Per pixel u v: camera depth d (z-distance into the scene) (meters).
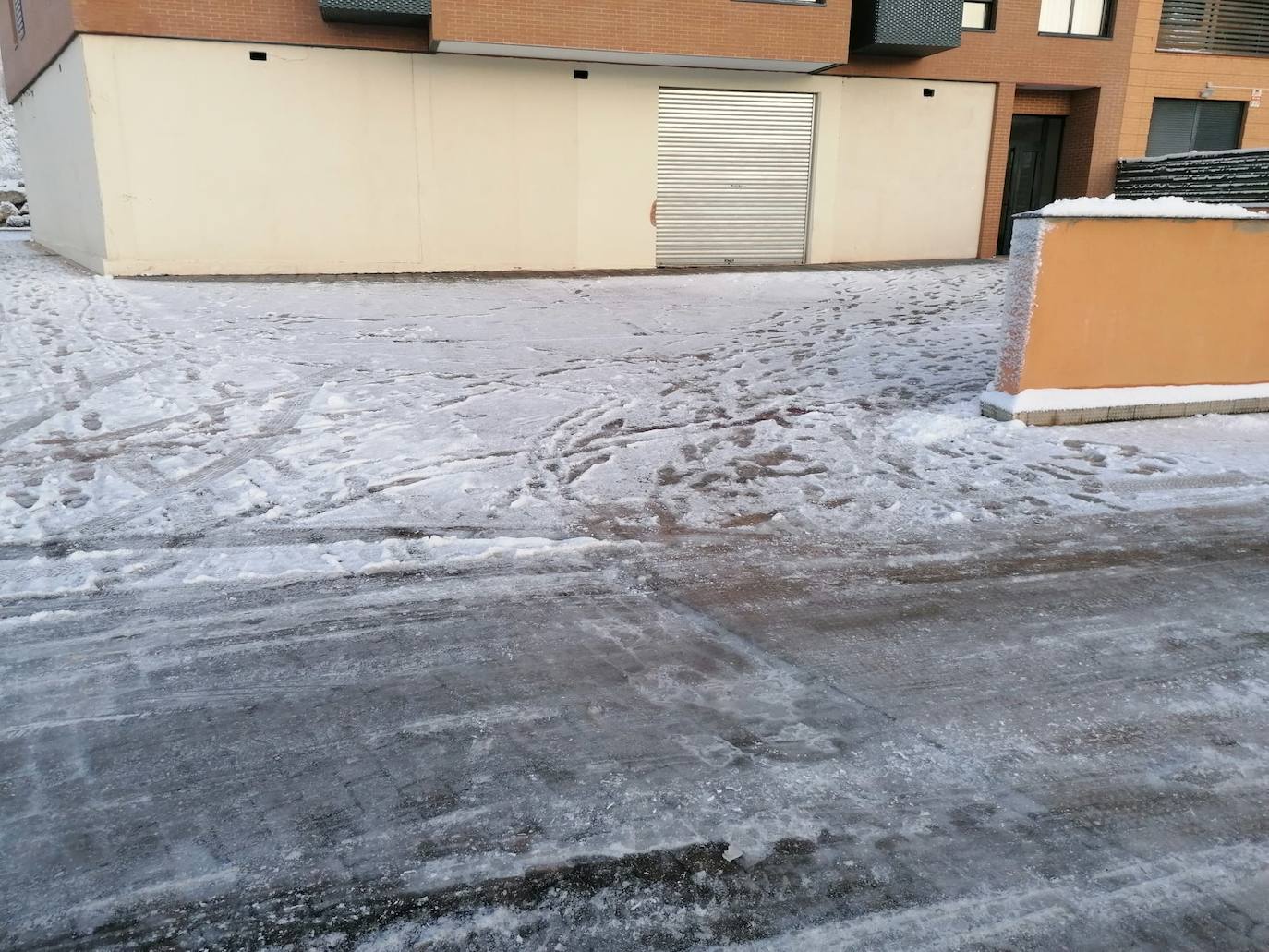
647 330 10.62
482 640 3.49
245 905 2.19
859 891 2.24
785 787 2.63
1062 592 3.96
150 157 14.30
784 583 4.05
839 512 4.92
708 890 2.24
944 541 4.53
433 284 14.16
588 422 6.62
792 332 10.52
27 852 2.35
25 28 17.73
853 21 16.78
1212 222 6.47
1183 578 4.10
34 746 2.80
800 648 3.46
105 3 13.52
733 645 3.48
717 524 4.73
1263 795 2.62
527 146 15.95
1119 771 2.72
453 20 13.88
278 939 2.09
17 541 4.34
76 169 15.71
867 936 2.11
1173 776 2.70
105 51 13.74
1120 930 2.13
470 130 15.60
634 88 16.28
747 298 13.23
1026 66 18.17
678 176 16.95
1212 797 2.61
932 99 17.98
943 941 2.09
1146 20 18.84
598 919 2.15
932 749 2.82
